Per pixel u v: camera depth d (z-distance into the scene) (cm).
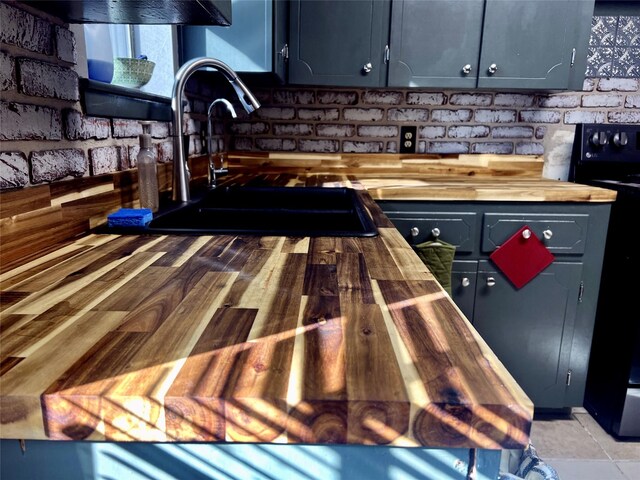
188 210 136
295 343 51
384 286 70
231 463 49
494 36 205
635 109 240
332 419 42
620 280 192
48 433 43
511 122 244
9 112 81
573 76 209
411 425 42
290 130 246
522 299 192
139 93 133
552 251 188
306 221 144
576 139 236
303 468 49
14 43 83
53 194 93
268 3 185
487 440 42
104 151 117
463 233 187
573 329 195
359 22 205
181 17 106
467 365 47
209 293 66
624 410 188
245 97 152
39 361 47
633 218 184
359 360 48
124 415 42
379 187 189
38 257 85
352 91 241
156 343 51
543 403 203
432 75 210
